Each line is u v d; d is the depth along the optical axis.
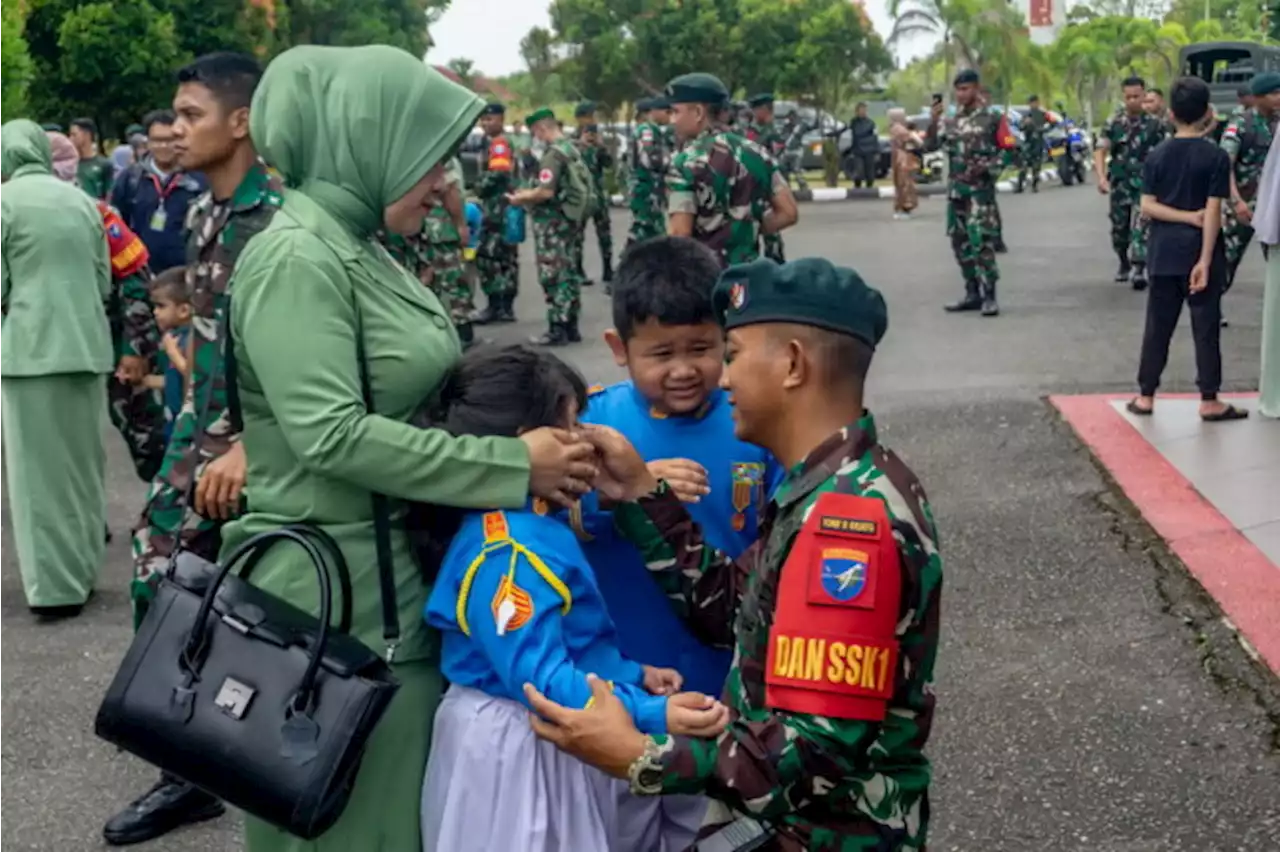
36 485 6.10
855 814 2.31
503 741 2.65
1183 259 8.18
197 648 2.55
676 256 2.94
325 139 2.74
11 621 6.22
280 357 2.65
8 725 5.16
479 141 24.27
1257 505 6.79
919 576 2.25
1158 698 4.99
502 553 2.60
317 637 2.53
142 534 4.20
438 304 2.90
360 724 2.49
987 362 10.49
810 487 2.31
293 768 2.46
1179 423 8.30
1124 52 57.41
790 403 2.38
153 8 26.17
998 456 7.96
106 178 14.82
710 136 7.61
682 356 2.94
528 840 2.62
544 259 12.23
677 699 2.45
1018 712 4.95
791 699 2.23
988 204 12.56
